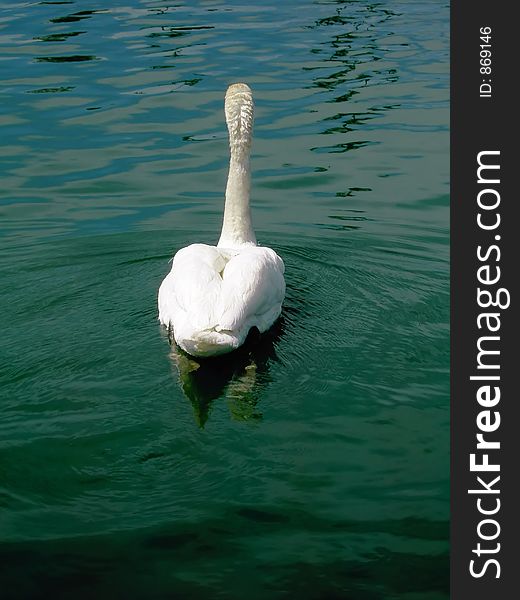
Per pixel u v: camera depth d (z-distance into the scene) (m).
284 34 9.48
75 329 5.09
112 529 4.12
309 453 4.39
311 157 6.89
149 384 4.72
